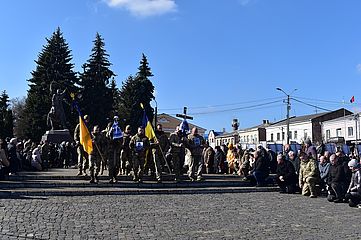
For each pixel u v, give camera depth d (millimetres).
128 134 18953
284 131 82188
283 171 18219
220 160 23828
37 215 11234
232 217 12016
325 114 75375
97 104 57500
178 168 18078
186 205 13789
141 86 62375
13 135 70500
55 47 59562
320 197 17141
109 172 16922
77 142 18250
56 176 17828
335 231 10562
